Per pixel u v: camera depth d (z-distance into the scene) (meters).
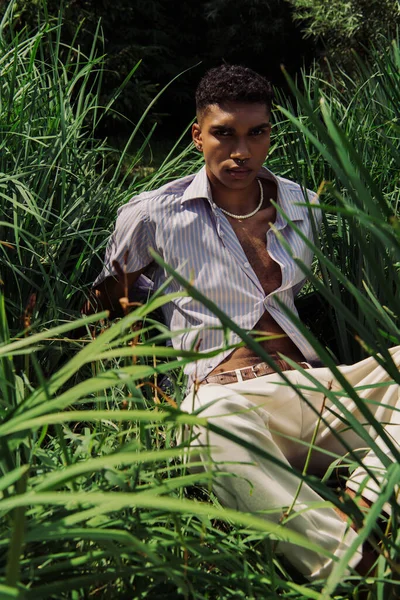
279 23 10.41
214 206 2.22
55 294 2.46
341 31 7.11
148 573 1.28
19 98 2.94
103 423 1.86
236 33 10.71
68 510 1.31
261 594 1.40
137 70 9.20
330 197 3.16
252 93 2.12
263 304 2.19
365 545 1.68
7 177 2.39
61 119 2.79
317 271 2.90
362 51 7.11
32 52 3.01
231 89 2.12
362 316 2.52
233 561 1.47
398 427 1.87
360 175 2.90
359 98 3.65
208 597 1.46
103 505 1.18
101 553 1.20
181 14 10.77
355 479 1.80
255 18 10.50
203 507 1.04
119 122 8.26
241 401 1.91
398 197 3.01
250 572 1.51
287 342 2.22
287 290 2.26
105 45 8.66
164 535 1.39
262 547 1.70
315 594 1.37
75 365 1.18
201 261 2.21
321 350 1.23
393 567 1.30
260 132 2.16
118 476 1.28
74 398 1.14
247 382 2.05
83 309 2.47
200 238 2.22
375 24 6.93
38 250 2.50
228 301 2.19
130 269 2.31
